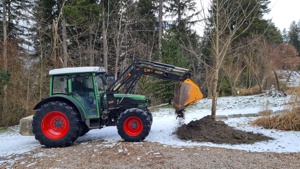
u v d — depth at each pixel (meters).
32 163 4.60
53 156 4.95
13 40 14.95
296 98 6.67
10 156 5.27
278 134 5.98
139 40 20.06
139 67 6.16
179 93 5.99
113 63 19.84
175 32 15.20
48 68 13.66
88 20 15.45
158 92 14.40
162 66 6.14
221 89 17.41
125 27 16.89
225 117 8.51
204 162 4.11
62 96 6.04
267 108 7.43
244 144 5.27
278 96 12.45
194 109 12.42
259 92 15.80
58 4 15.38
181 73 6.40
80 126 6.09
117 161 4.41
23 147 6.32
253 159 4.20
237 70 16.89
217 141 5.48
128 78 6.19
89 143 5.95
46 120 5.94
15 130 10.59
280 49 17.91
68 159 4.70
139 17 19.73
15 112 12.00
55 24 13.53
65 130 5.86
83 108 6.09
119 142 5.65
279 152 4.63
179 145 5.21
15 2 15.94
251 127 6.82
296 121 6.32
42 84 13.06
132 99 6.39
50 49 16.05
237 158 4.26
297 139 5.46
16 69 12.57
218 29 7.05
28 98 12.41
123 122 5.73
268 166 3.87
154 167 4.02
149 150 4.86
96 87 6.19
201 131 5.97
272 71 16.20
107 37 17.92
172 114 11.09
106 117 6.16
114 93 6.18
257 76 15.92
